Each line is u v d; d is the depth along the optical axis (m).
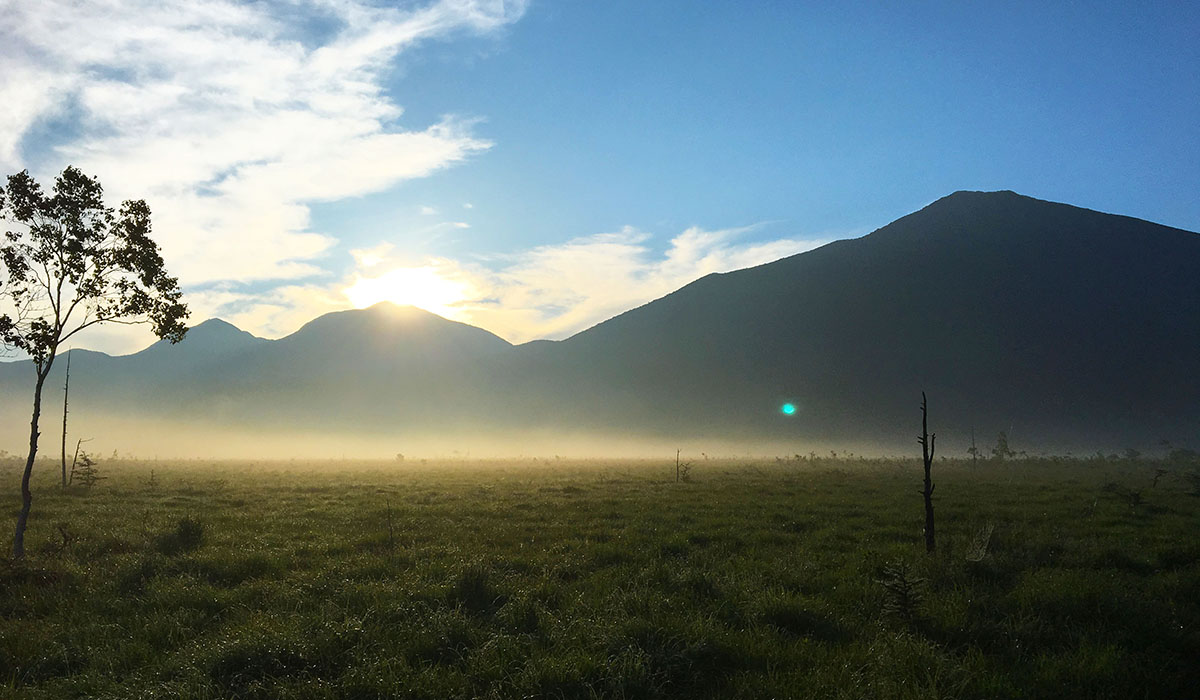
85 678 9.14
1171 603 11.84
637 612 11.16
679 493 37.53
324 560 17.31
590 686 8.38
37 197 18.44
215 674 9.09
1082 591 12.23
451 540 20.27
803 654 9.64
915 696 8.05
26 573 14.95
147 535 20.83
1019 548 17.14
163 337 20.05
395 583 13.81
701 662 9.57
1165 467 61.25
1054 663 9.24
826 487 40.53
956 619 10.88
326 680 8.82
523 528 23.11
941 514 26.22
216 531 22.56
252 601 12.99
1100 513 26.44
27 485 17.52
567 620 10.94
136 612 12.08
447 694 8.39
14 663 9.95
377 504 31.92
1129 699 8.41
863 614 11.78
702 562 16.44
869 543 19.30
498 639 9.89
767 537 20.64
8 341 17.50
